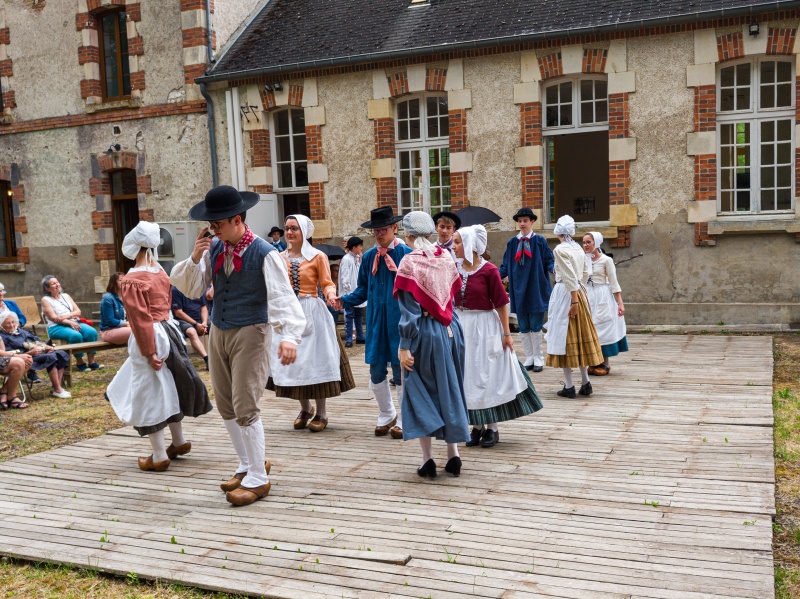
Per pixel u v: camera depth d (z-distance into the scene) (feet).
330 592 12.45
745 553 13.23
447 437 17.57
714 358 31.68
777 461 18.52
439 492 17.06
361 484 17.87
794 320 37.35
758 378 27.45
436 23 44.93
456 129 43.06
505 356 20.02
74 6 52.95
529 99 41.37
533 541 14.12
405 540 14.42
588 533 14.38
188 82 49.70
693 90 38.24
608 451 19.66
